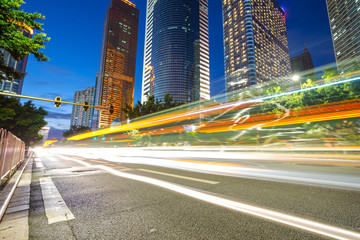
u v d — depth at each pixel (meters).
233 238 2.23
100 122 194.88
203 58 185.00
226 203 3.49
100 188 4.78
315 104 21.97
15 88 137.62
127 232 2.44
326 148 13.67
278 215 2.89
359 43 93.12
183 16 177.88
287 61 174.00
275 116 25.66
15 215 3.03
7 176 5.98
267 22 156.50
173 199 3.78
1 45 8.06
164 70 167.25
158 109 34.34
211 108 32.97
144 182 5.41
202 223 2.66
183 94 162.88
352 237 2.17
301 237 2.22
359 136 16.23
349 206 3.21
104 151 32.91
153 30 189.75
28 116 30.95
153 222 2.73
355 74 20.14
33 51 8.62
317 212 2.97
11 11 7.88
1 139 4.73
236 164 9.27
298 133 20.61
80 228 2.57
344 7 103.69
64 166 9.85
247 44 134.25
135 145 37.19
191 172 7.15
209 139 26.45
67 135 89.50
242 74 133.00
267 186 4.73
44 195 4.21
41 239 2.25
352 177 5.61
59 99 14.74
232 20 149.00
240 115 30.84
